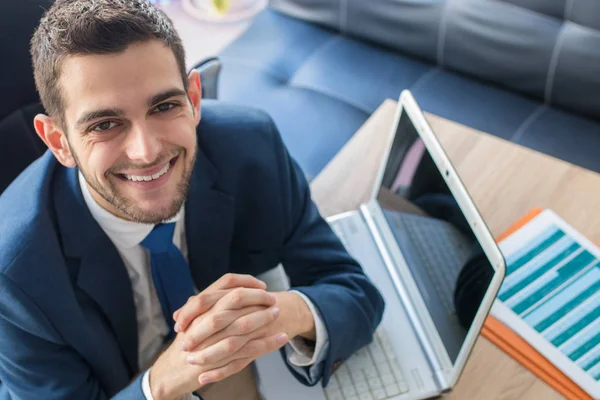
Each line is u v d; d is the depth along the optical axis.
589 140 1.69
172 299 1.00
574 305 1.00
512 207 1.15
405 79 1.87
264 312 0.83
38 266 0.84
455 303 0.88
